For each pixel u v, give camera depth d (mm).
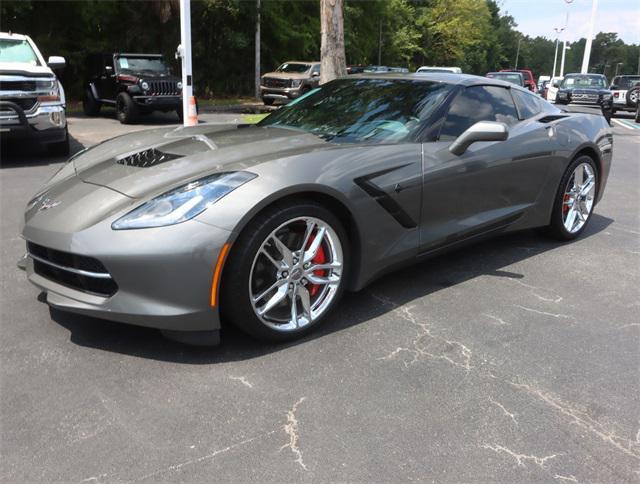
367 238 3043
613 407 2363
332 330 2994
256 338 2752
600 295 3568
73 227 2574
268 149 3037
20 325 2982
